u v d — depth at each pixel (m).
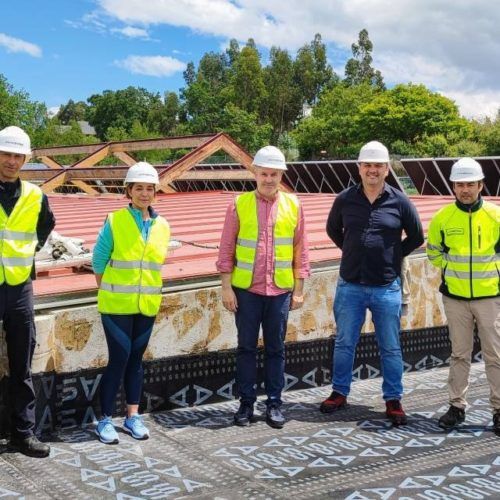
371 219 5.04
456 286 4.93
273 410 4.96
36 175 17.05
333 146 78.38
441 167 17.47
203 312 5.37
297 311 5.90
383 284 5.09
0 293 4.03
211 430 4.82
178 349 5.27
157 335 5.15
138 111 132.75
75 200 16.55
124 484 3.87
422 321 6.79
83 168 15.69
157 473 4.04
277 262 4.85
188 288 5.36
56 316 4.68
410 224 5.07
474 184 4.82
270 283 4.86
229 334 5.52
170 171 13.95
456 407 5.00
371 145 4.90
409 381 6.31
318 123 78.12
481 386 6.09
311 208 12.43
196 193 17.78
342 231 5.32
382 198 5.04
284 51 116.69
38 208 4.16
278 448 4.50
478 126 64.38
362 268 5.09
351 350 5.30
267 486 3.89
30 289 4.18
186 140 15.07
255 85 108.50
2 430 4.43
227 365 5.52
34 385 4.51
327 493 3.81
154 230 4.55
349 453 4.43
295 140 81.94
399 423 4.98
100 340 4.88
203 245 7.21
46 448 4.23
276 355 4.96
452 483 3.97
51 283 5.01
